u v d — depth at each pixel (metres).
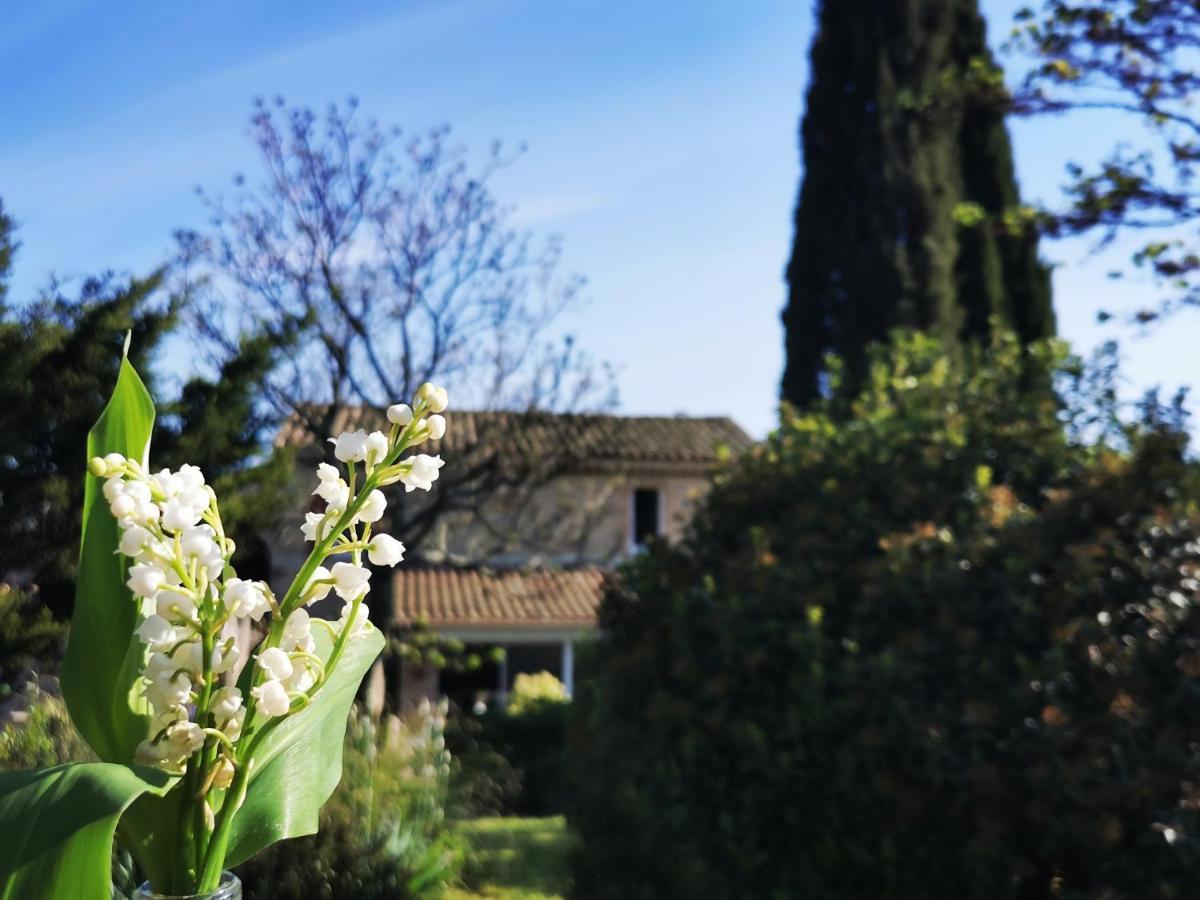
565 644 20.44
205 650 1.25
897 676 4.35
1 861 1.05
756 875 4.54
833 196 13.06
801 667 4.59
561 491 17.23
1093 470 4.91
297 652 1.32
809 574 4.95
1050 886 4.17
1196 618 4.14
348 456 1.35
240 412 8.92
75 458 7.76
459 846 7.39
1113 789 3.85
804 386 12.97
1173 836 3.72
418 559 13.53
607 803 5.28
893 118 12.52
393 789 7.17
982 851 4.02
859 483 5.60
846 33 13.26
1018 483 5.70
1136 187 7.41
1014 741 4.12
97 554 1.35
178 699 1.24
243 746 1.31
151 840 1.29
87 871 1.08
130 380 1.37
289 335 9.33
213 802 1.33
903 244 12.29
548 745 13.98
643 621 5.45
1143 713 4.04
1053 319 12.64
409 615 19.44
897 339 7.39
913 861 4.31
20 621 7.09
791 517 5.55
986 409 6.00
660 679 5.10
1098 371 5.99
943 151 12.46
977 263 12.41
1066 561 4.48
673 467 21.64
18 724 6.27
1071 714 4.11
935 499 5.39
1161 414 5.12
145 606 1.33
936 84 9.55
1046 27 7.67
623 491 21.27
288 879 5.71
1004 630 4.44
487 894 7.26
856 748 4.34
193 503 1.30
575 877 5.54
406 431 1.36
